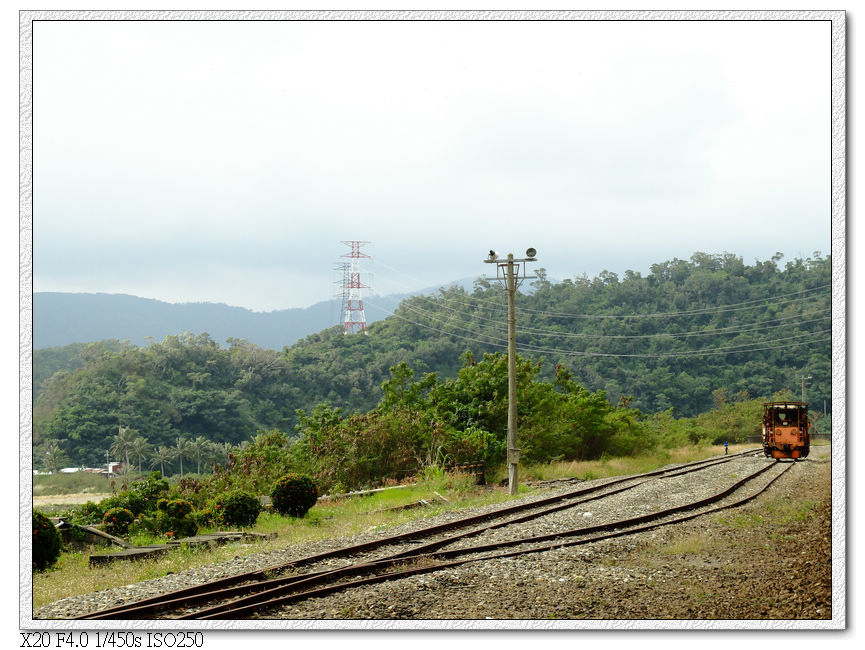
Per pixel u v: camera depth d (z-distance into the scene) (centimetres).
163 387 7756
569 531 1495
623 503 1905
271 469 2820
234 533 1667
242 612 951
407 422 3041
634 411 4272
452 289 12281
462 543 1419
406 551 1320
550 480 2798
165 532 1811
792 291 11031
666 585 1107
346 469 2828
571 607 1001
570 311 11719
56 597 1116
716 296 11412
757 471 2766
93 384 7256
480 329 10994
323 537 1594
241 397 8306
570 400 3888
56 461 5981
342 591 1058
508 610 989
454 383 3550
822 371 9219
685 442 5256
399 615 962
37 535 1388
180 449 6750
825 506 1698
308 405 8894
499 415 3353
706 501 1941
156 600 1002
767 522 1620
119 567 1364
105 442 6831
